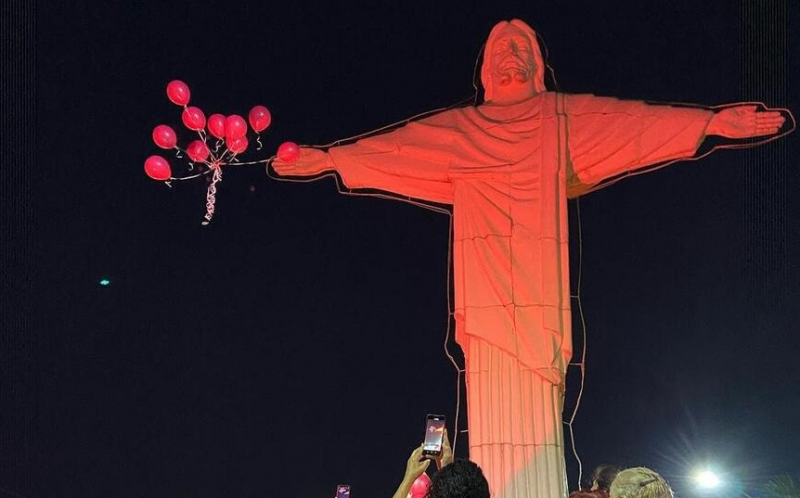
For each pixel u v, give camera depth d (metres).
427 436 6.55
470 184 10.20
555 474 9.46
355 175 10.61
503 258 9.91
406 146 10.46
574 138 10.20
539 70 10.79
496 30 10.91
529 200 10.02
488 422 9.67
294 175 10.63
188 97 9.80
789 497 10.77
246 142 9.91
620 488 4.72
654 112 10.11
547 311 9.70
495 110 10.51
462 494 4.66
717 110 10.12
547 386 9.67
